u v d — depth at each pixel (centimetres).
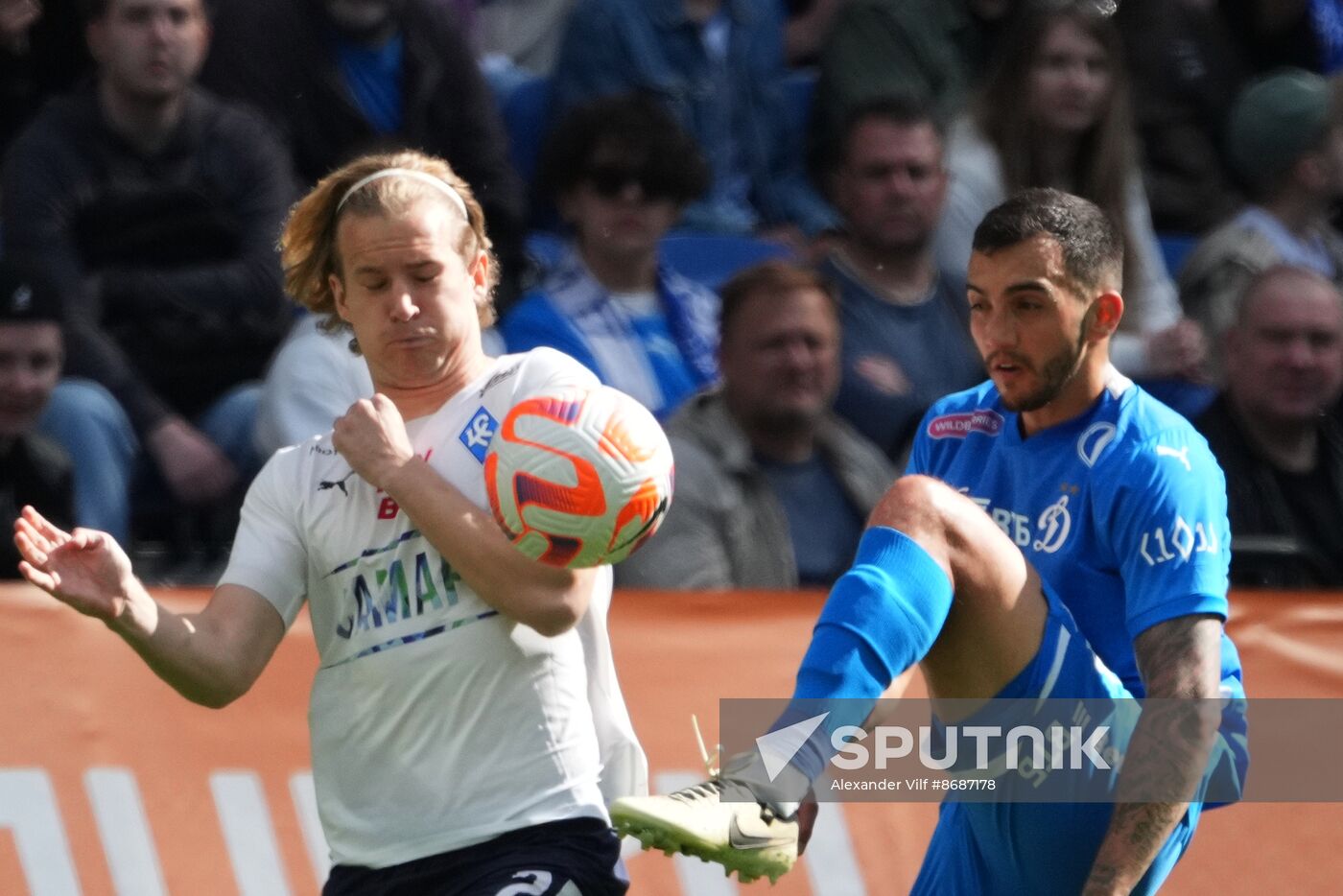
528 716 1145
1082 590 1282
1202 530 1244
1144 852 1216
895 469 2003
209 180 2086
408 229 1155
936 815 1712
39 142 2041
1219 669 1229
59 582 1081
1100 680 1248
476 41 2516
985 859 1336
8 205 2033
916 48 2423
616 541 1091
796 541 1861
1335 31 2705
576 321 2047
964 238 2186
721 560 1808
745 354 1859
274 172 2122
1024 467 1312
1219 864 1758
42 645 1609
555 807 1141
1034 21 2236
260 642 1173
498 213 2236
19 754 1590
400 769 1143
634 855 1667
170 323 2042
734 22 2430
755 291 1869
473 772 1135
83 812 1592
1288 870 1759
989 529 1211
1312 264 2380
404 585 1148
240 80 2188
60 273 1994
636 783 1216
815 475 1892
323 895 1187
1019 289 1241
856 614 1160
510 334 2058
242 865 1614
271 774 1631
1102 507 1264
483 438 1164
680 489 1814
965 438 1369
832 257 2117
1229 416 2022
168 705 1627
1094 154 2241
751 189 2438
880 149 2081
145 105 2045
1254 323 2002
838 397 2012
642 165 2045
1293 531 1998
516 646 1141
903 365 2058
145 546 1959
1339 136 2423
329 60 2189
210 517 1972
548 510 1077
